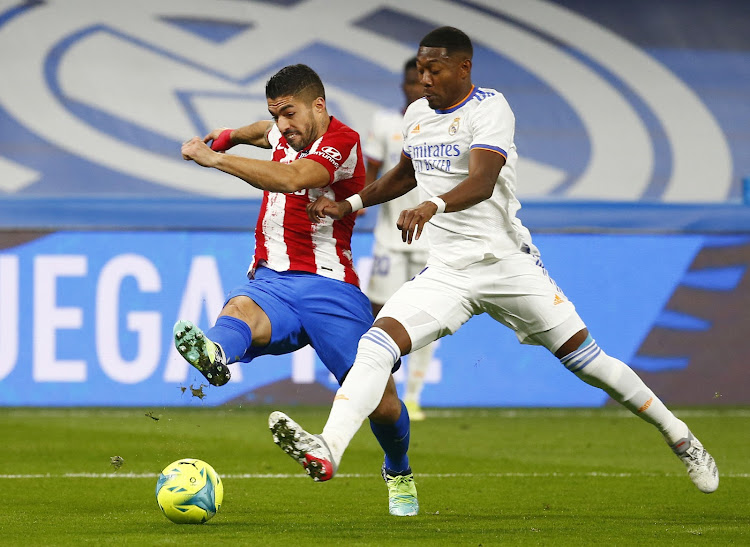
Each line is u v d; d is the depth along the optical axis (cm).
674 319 3756
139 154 5778
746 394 3784
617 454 2552
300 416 3375
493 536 1362
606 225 3809
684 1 6419
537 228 3794
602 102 6178
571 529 1440
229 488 1922
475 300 1530
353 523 1493
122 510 1623
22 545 1263
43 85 5844
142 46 5988
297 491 1886
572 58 6256
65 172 5684
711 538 1362
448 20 6231
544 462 2384
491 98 1506
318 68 6038
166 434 2919
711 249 3788
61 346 3497
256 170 1455
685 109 6206
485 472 2200
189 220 3678
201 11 6078
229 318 1491
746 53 6384
